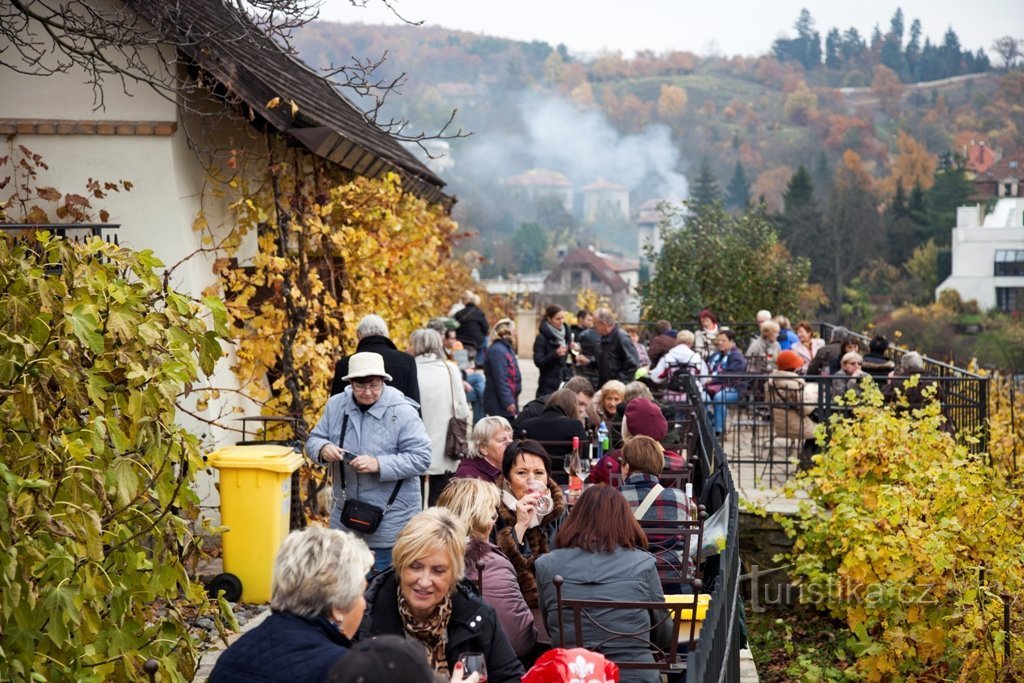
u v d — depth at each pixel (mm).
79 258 6172
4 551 5137
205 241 10727
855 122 161500
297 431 10891
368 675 3074
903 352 20281
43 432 5664
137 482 6121
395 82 8875
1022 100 116188
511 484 7160
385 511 7902
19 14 8758
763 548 12523
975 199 102938
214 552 9852
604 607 5539
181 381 6426
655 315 29312
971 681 8820
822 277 94312
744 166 170625
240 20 9305
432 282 17344
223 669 3943
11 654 5430
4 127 10039
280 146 12266
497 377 13898
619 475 8375
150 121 10273
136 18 9266
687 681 4348
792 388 14266
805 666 10914
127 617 6305
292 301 11258
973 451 13328
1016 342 67062
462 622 4973
